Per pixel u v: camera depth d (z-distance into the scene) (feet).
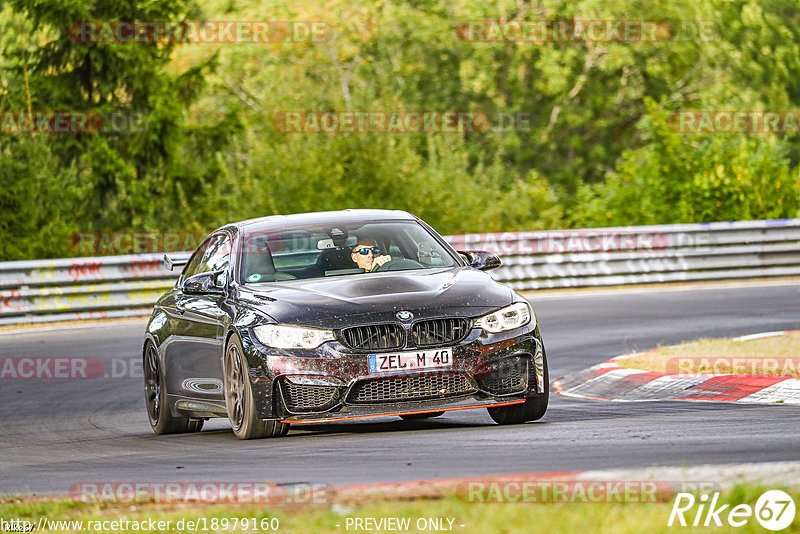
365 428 105.81
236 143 340.39
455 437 90.63
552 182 495.82
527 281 254.06
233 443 97.09
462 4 474.90
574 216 349.41
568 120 487.20
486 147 493.77
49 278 230.07
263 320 96.07
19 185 310.04
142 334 204.74
